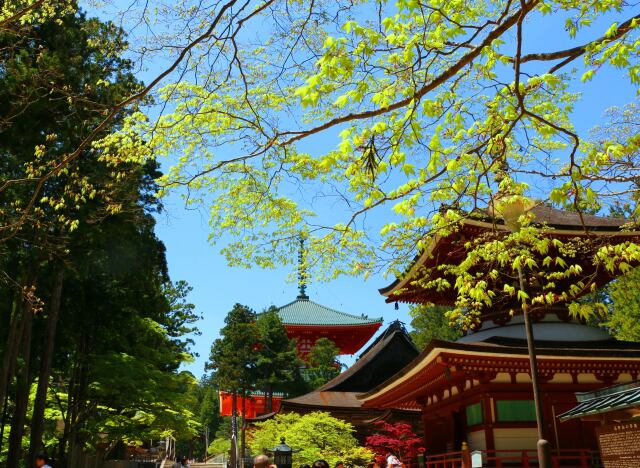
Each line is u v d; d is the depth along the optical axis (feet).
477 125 24.63
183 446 336.90
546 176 25.72
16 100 53.72
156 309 96.78
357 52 18.88
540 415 38.81
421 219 25.76
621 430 33.04
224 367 183.93
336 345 249.14
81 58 59.82
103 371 84.58
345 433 96.48
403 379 74.33
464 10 21.50
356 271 29.01
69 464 92.17
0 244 50.37
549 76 19.66
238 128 28.71
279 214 30.30
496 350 60.03
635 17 19.29
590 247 33.17
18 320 68.64
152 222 73.15
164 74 21.79
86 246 66.44
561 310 71.51
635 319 102.68
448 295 77.51
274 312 215.92
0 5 41.68
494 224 26.94
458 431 72.02
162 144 29.94
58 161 44.27
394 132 19.71
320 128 20.83
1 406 64.80
